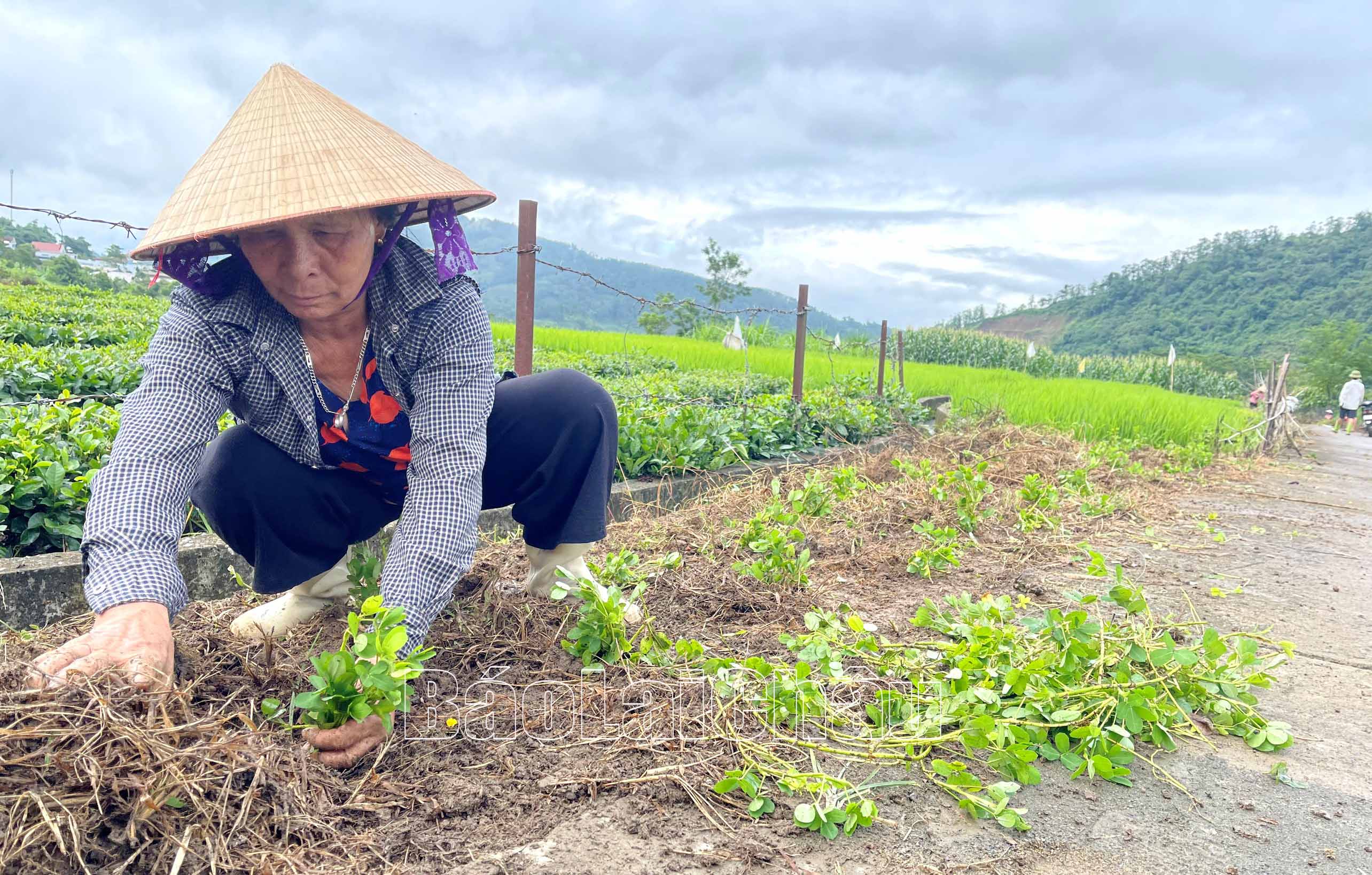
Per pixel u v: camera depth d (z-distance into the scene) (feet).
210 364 5.98
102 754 4.42
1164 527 17.08
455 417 6.32
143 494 5.35
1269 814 6.13
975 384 47.65
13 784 4.24
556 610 8.50
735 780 5.69
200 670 6.36
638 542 12.33
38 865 4.13
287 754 5.21
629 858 5.05
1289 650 8.04
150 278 5.65
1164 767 6.81
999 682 7.39
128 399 5.86
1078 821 5.89
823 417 23.66
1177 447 32.17
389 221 6.33
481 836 5.18
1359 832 5.92
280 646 7.12
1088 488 19.81
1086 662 7.47
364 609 5.49
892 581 11.64
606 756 6.15
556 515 8.37
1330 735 7.60
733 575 10.43
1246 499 22.58
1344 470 34.68
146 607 5.00
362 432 6.91
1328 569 14.12
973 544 13.92
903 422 27.22
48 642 7.34
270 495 7.13
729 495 15.71
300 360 6.42
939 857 5.32
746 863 5.09
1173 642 8.80
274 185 5.38
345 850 4.86
